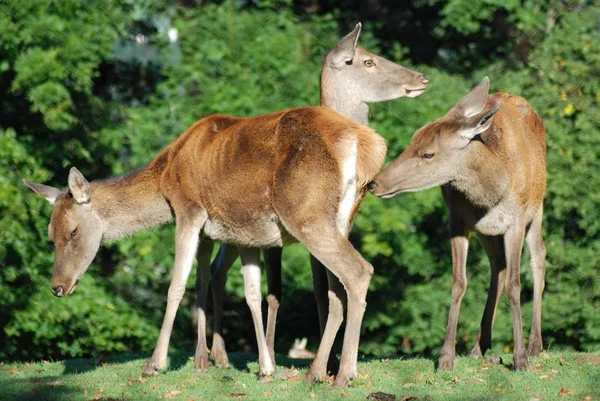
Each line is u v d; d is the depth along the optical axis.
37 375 10.23
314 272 9.98
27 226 15.75
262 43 16.66
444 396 8.41
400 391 8.63
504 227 9.73
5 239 15.41
